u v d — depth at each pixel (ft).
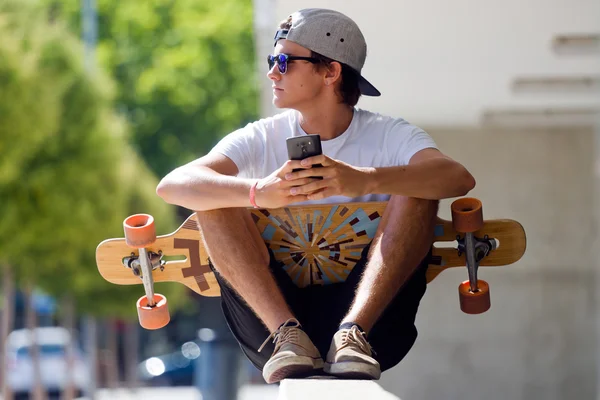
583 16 34.53
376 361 16.81
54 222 70.33
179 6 151.12
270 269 18.60
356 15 34.45
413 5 33.17
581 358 55.01
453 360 54.49
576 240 55.06
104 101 78.07
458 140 55.42
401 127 19.21
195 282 19.66
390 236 17.83
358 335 16.90
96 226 74.33
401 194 17.70
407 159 18.86
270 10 36.96
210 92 149.38
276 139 19.30
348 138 19.11
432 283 54.54
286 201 17.42
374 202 18.62
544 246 55.31
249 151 19.17
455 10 33.94
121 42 150.30
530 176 55.11
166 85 148.25
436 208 18.33
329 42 18.62
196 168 18.33
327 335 18.40
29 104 63.10
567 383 54.75
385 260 17.58
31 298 77.46
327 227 18.71
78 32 148.15
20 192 68.90
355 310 17.30
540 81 45.44
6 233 68.28
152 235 18.95
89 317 91.91
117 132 79.77
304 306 18.97
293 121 19.40
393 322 18.44
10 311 72.38
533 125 54.90
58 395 115.24
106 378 119.75
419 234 17.88
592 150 54.85
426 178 17.81
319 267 18.95
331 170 17.19
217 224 17.99
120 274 19.74
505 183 55.31
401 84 44.52
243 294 17.71
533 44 38.22
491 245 19.48
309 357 16.74
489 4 33.04
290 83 18.72
